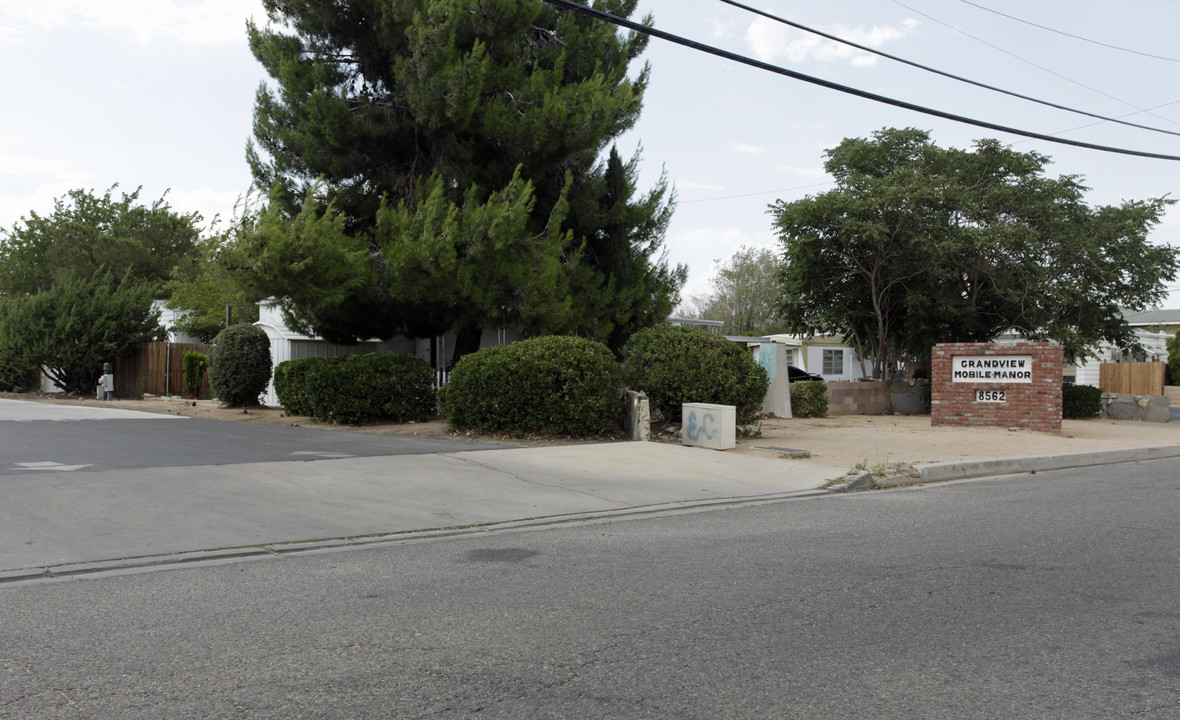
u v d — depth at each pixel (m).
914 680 4.20
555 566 6.62
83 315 25.66
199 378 25.17
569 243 18.19
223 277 14.75
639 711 3.80
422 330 18.41
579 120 16.58
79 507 8.16
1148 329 55.50
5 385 28.42
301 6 16.98
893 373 26.36
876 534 7.93
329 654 4.54
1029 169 24.48
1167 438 18.14
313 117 16.22
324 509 8.66
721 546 7.38
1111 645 4.74
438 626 5.04
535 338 14.91
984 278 24.39
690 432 14.38
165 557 6.77
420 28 15.52
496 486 10.23
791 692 4.03
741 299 59.28
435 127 16.36
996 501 10.04
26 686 4.05
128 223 39.72
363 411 15.87
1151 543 7.49
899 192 22.33
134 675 4.21
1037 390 18.97
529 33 18.62
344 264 15.31
